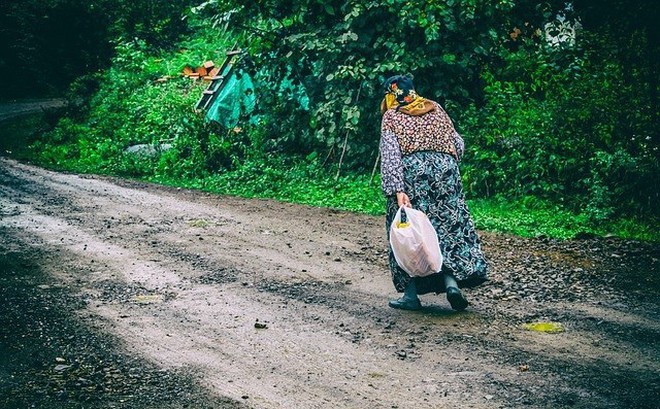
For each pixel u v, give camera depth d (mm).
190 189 14883
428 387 5199
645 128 11609
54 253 9250
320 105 14945
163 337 6238
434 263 6500
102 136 21359
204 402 4996
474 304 7055
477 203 12188
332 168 15055
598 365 5531
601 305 6973
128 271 8383
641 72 11867
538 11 14711
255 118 17750
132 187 15109
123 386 5258
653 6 11781
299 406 4926
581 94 12477
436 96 14023
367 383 5285
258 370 5535
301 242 9812
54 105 35250
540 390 5109
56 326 6520
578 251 9109
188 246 9617
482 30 14133
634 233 10242
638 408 4812
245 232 10461
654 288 7523
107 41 37250
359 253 9195
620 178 11328
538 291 7445
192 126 18109
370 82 14242
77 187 15023
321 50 14922
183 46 34344
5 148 22266
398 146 6699
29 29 40219
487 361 5645
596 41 13336
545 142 12250
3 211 12219
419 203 6695
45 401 4996
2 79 40875
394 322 6566
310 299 7281
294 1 14992
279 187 14297
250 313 6867
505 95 13469
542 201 11789
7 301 7250
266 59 15984
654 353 5758
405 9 13562
